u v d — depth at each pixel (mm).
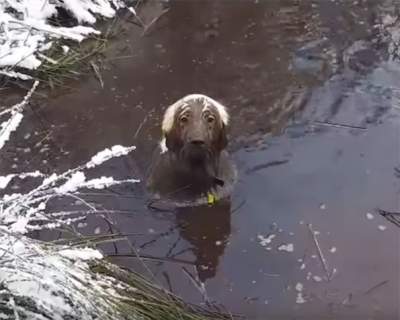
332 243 3002
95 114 3637
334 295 2822
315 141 3447
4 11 4055
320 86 3736
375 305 2787
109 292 2576
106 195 3232
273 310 2777
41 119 3607
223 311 2773
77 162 3385
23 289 2457
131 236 3059
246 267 2936
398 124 3512
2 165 3359
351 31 4086
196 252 3000
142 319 2570
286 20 4184
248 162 3365
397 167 3305
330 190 3217
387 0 4309
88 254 2645
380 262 2928
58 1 4211
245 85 3764
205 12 4281
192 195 3215
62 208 3156
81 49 4035
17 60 3814
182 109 3166
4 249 2428
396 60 3875
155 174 3287
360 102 3637
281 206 3162
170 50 4016
